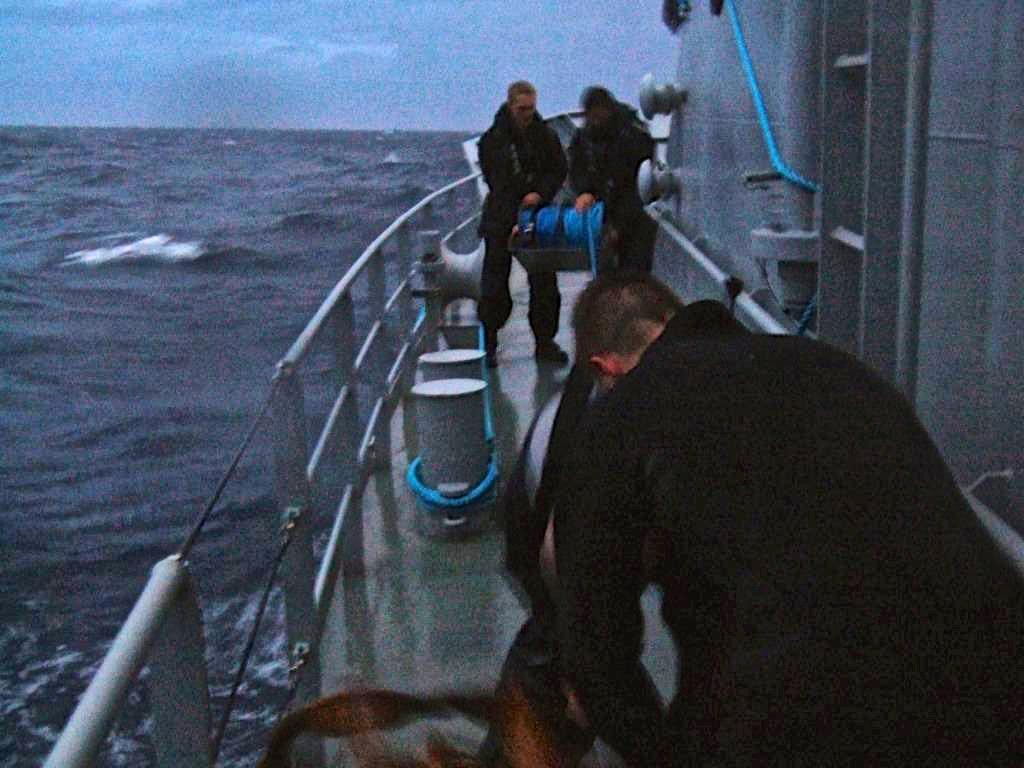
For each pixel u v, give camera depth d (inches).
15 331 1750.7
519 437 280.4
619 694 76.5
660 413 72.8
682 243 315.6
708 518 69.5
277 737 41.4
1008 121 115.0
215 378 1381.6
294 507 157.3
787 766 64.2
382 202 4333.2
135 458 994.7
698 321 83.7
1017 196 113.0
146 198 4992.6
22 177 7071.9
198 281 2390.5
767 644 66.2
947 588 66.4
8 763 420.5
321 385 1062.4
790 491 68.8
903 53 148.2
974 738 63.6
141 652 75.9
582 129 310.2
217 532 642.8
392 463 267.4
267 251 2854.3
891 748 63.4
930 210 137.2
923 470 70.6
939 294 134.5
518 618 187.0
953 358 130.1
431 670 169.2
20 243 3211.1
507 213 319.9
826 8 174.1
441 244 377.7
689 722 73.0
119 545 730.2
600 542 74.4
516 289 459.8
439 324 359.3
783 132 205.3
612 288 93.7
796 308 198.4
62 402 1252.5
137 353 1555.1
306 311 1934.1
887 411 72.6
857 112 175.6
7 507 826.2
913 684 64.1
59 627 572.7
